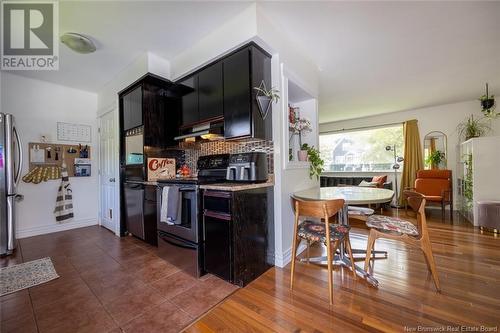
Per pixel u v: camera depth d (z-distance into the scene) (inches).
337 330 50.7
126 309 59.1
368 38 94.0
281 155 86.1
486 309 56.9
